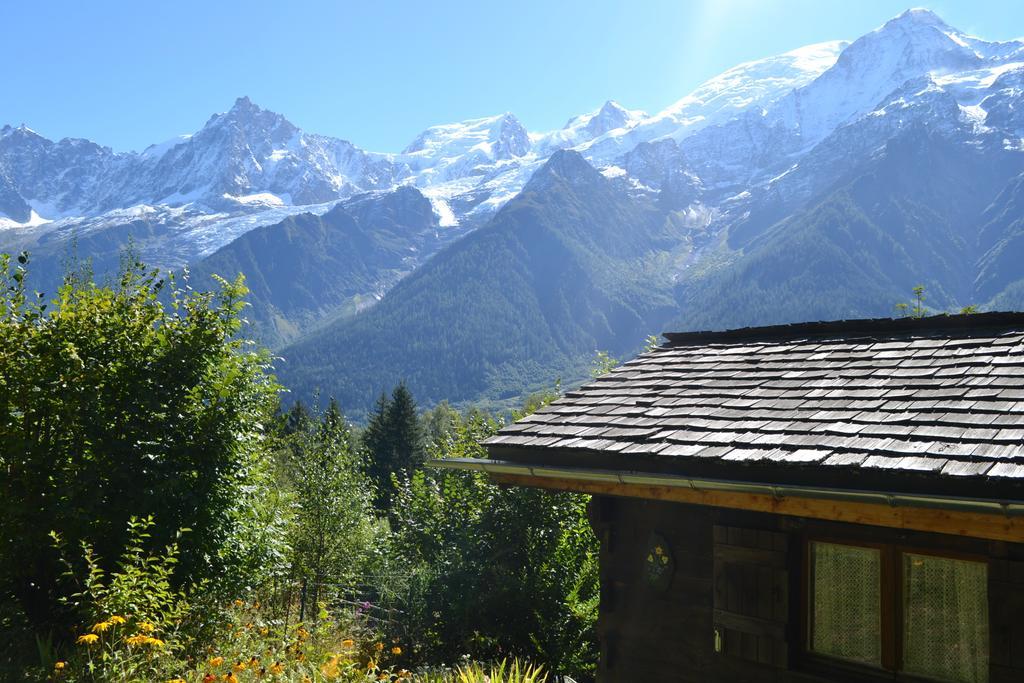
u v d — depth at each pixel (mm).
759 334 9273
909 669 5996
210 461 9586
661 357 9484
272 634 9898
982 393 6133
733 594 6762
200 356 9812
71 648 8070
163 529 9062
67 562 8438
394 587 13633
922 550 5949
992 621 5438
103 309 9719
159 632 8102
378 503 21656
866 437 5910
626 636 7727
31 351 9086
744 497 6184
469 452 15008
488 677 8930
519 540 12859
